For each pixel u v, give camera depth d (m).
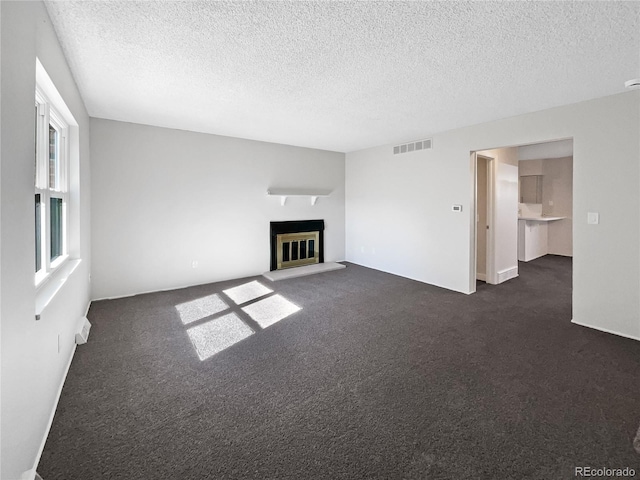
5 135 1.20
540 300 4.20
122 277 4.30
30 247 1.49
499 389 2.17
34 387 1.53
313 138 5.21
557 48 2.20
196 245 4.88
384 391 2.16
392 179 5.59
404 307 3.92
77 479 1.45
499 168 5.05
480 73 2.63
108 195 4.13
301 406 2.00
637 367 2.45
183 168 4.68
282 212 5.79
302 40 2.14
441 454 1.61
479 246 5.52
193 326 3.31
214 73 2.67
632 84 2.56
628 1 1.68
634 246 2.97
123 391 2.16
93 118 3.98
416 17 1.85
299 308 3.88
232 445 1.67
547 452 1.61
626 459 1.56
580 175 3.27
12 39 1.29
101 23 1.95
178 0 1.73
